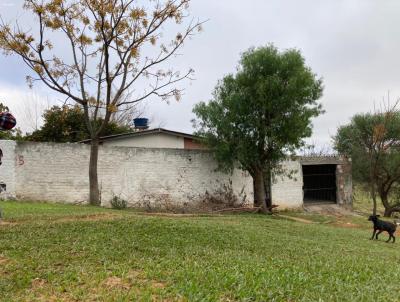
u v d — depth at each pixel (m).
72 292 6.19
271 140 21.14
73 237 9.43
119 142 25.58
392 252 12.55
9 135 28.55
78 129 30.98
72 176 18.72
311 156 27.88
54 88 17.89
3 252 8.10
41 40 17.36
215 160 22.78
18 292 6.25
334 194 29.19
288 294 6.50
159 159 21.16
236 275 7.09
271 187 25.53
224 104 21.70
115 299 5.86
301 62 21.45
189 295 6.07
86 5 17.64
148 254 8.59
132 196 20.31
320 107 21.77
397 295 7.04
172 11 18.59
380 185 30.58
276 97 20.91
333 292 6.88
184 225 11.77
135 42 18.39
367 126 32.38
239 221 15.78
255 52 21.58
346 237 14.86
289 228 15.24
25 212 13.26
